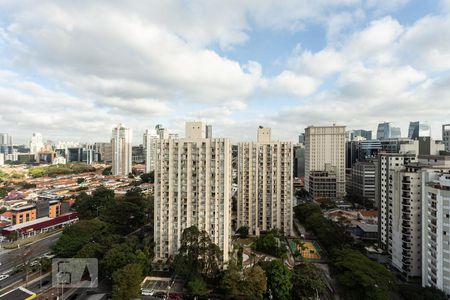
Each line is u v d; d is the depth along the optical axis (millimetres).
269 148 148625
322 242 133250
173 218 108312
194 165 106875
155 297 88000
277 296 86250
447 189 82250
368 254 120312
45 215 166875
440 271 82688
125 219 145250
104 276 99812
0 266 107938
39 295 87438
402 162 120750
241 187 148625
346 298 86438
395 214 109000
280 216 149125
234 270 89375
